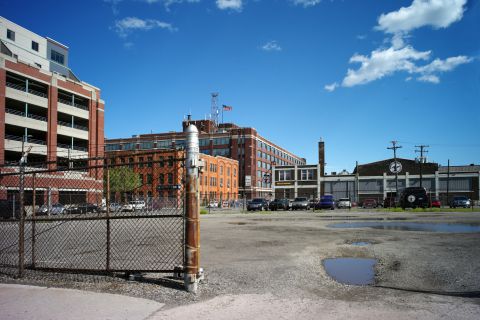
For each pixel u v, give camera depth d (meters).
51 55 60.59
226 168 97.62
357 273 7.41
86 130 57.00
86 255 9.73
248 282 6.67
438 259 8.53
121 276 7.09
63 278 7.15
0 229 15.82
